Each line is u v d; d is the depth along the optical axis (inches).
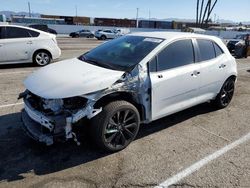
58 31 1907.0
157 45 168.4
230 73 221.1
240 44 657.6
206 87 200.4
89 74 146.8
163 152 155.4
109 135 147.9
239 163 147.3
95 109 137.6
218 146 165.8
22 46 376.5
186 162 146.3
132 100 156.3
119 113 147.6
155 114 165.9
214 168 141.7
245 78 375.9
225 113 223.6
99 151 152.8
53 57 407.8
